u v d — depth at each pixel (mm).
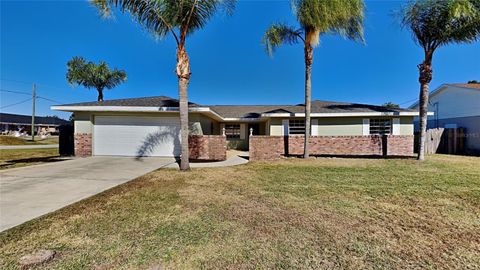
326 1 9547
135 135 12523
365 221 3738
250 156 11484
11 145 22953
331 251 2822
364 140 13227
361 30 10383
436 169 8516
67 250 2824
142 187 5992
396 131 14508
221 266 2514
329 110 15000
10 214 4016
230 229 3445
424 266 2510
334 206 4473
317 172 8062
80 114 12641
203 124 13844
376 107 15867
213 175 7609
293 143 13461
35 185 6164
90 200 4836
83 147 12586
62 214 4020
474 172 7863
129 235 3236
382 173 7812
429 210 4223
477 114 15750
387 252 2795
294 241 3076
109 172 8109
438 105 19344
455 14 8984
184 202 4727
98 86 23922
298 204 4602
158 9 7887
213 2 8148
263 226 3555
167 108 11750
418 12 9930
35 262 2553
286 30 11531
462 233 3299
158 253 2768
